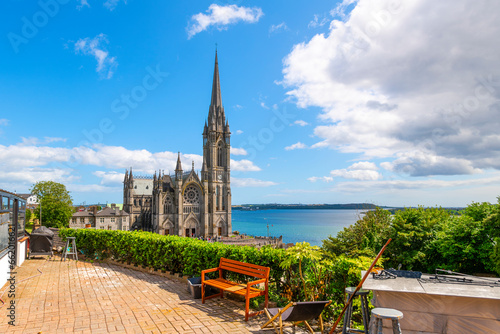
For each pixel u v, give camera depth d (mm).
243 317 11797
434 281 7840
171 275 18406
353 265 11117
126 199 147125
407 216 26500
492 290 7070
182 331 10422
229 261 14141
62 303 13406
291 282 12789
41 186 99812
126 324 11000
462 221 24359
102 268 21484
